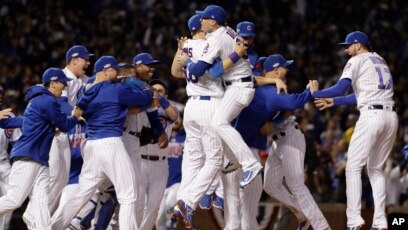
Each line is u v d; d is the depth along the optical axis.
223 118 42.25
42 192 43.53
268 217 54.69
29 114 43.56
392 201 59.28
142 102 43.91
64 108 46.03
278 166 46.41
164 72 83.75
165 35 91.62
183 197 42.84
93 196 47.78
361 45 45.00
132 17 96.31
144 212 47.28
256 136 45.31
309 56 91.94
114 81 44.28
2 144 52.31
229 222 45.06
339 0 102.06
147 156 47.34
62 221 44.09
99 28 91.69
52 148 47.00
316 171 61.59
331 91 43.53
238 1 99.75
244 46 41.53
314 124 74.19
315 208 45.66
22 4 94.00
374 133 43.97
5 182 52.50
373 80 44.12
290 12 100.06
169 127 49.59
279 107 43.94
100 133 43.34
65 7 97.31
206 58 41.47
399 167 59.72
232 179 44.84
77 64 48.28
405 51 96.06
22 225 56.69
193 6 98.75
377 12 100.69
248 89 42.34
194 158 44.09
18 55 87.75
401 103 84.31
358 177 44.28
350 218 44.19
